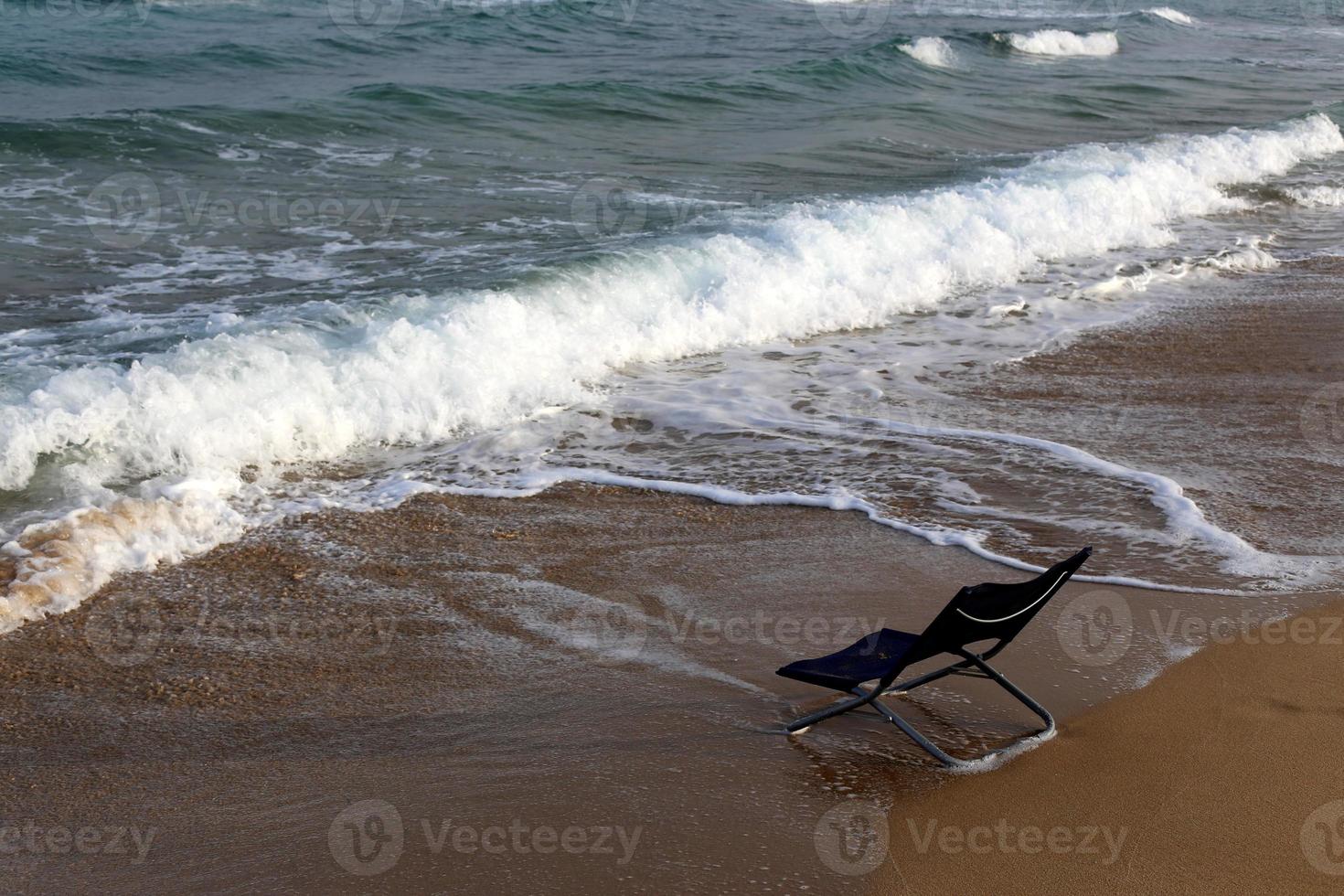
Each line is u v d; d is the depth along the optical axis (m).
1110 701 3.64
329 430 6.19
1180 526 5.08
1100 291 9.59
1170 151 14.90
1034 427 6.50
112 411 5.82
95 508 5.05
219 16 27.92
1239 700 3.64
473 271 8.95
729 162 14.06
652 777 3.30
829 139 15.82
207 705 3.75
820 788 3.23
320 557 4.89
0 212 10.55
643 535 5.14
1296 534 5.00
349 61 22.02
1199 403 6.89
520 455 6.14
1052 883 2.81
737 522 5.29
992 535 5.08
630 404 6.93
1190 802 3.13
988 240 10.34
